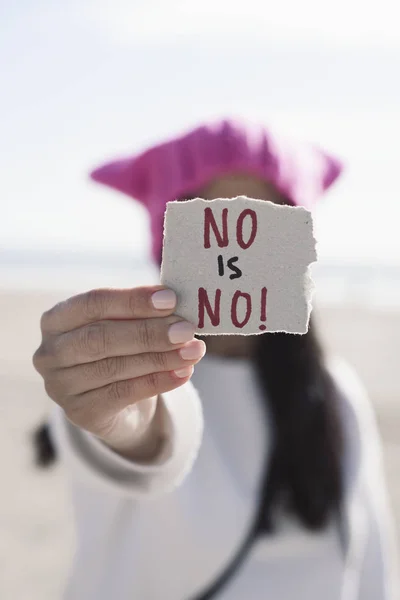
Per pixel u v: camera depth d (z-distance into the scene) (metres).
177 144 1.83
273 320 1.18
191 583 1.64
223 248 1.17
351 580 1.85
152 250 1.91
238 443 1.79
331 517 1.75
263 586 1.66
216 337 1.86
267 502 1.70
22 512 4.63
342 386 2.01
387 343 11.28
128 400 1.15
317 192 2.03
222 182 1.81
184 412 1.47
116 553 1.67
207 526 1.65
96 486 1.48
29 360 9.53
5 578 3.82
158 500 1.64
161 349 1.09
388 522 2.00
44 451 1.80
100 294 1.11
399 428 6.41
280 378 1.82
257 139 1.81
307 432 1.78
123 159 2.02
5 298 17.36
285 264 1.18
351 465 1.91
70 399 1.17
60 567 3.95
